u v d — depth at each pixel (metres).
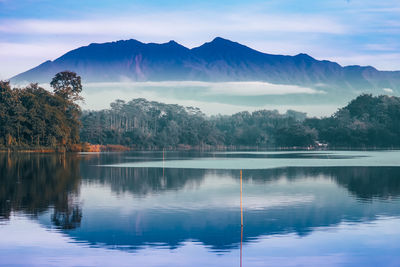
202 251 25.70
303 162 108.81
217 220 33.22
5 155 132.12
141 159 124.31
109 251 25.48
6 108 149.50
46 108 155.38
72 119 171.50
